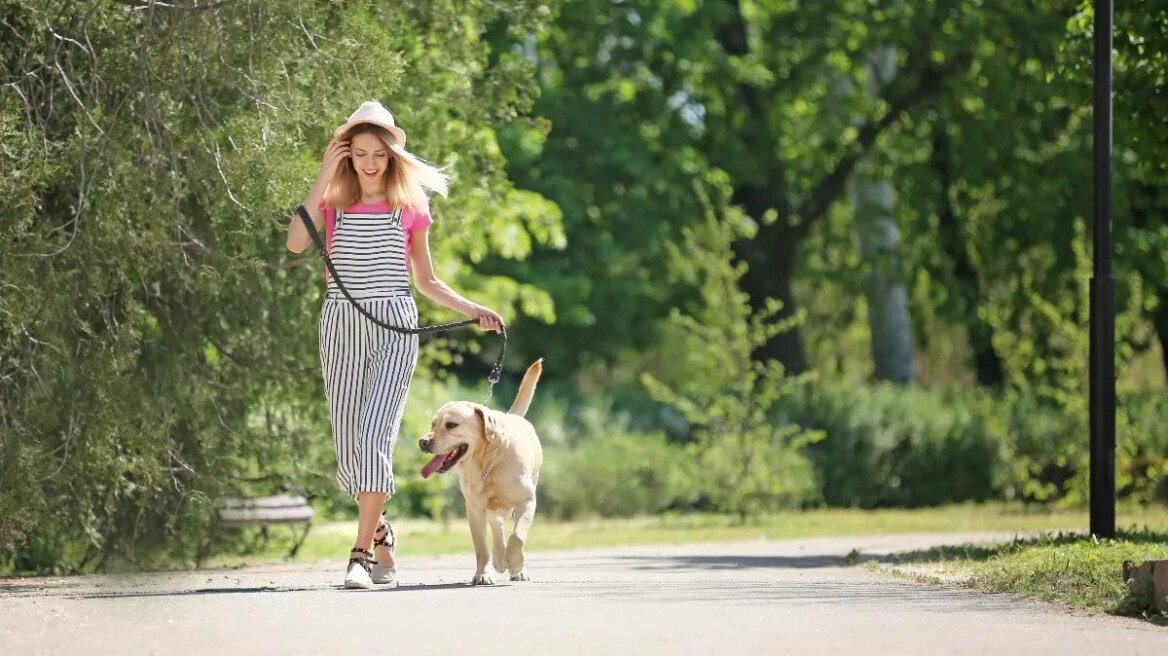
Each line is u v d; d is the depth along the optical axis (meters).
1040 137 32.31
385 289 9.59
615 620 7.51
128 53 11.47
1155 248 31.52
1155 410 28.67
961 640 6.96
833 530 22.59
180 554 14.28
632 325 39.66
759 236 34.94
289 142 11.52
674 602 8.50
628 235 34.41
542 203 25.42
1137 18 15.09
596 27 32.34
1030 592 9.41
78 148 11.23
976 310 34.66
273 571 13.08
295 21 11.56
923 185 33.69
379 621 7.35
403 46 14.55
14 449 11.17
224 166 11.41
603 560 14.69
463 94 15.09
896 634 7.13
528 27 15.28
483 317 9.98
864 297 37.44
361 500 9.45
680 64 32.72
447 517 25.59
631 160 33.50
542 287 35.97
